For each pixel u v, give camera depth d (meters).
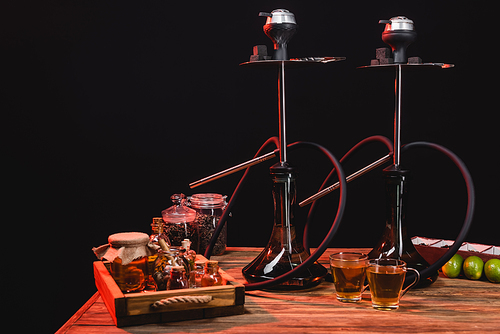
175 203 1.46
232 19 2.28
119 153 2.36
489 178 2.22
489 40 2.18
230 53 2.29
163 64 2.32
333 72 2.27
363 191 2.31
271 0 2.26
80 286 2.42
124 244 1.13
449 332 1.00
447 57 2.21
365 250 1.61
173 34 2.30
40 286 2.42
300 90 2.28
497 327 1.02
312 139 2.30
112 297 1.04
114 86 2.34
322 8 2.25
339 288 1.17
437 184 2.27
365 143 1.43
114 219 2.39
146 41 2.31
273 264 1.25
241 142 2.33
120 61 2.33
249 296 1.23
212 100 2.32
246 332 1.00
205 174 2.35
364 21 2.23
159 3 2.29
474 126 2.22
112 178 2.37
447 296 1.21
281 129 1.29
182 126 2.34
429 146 1.31
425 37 2.22
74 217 2.39
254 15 2.27
